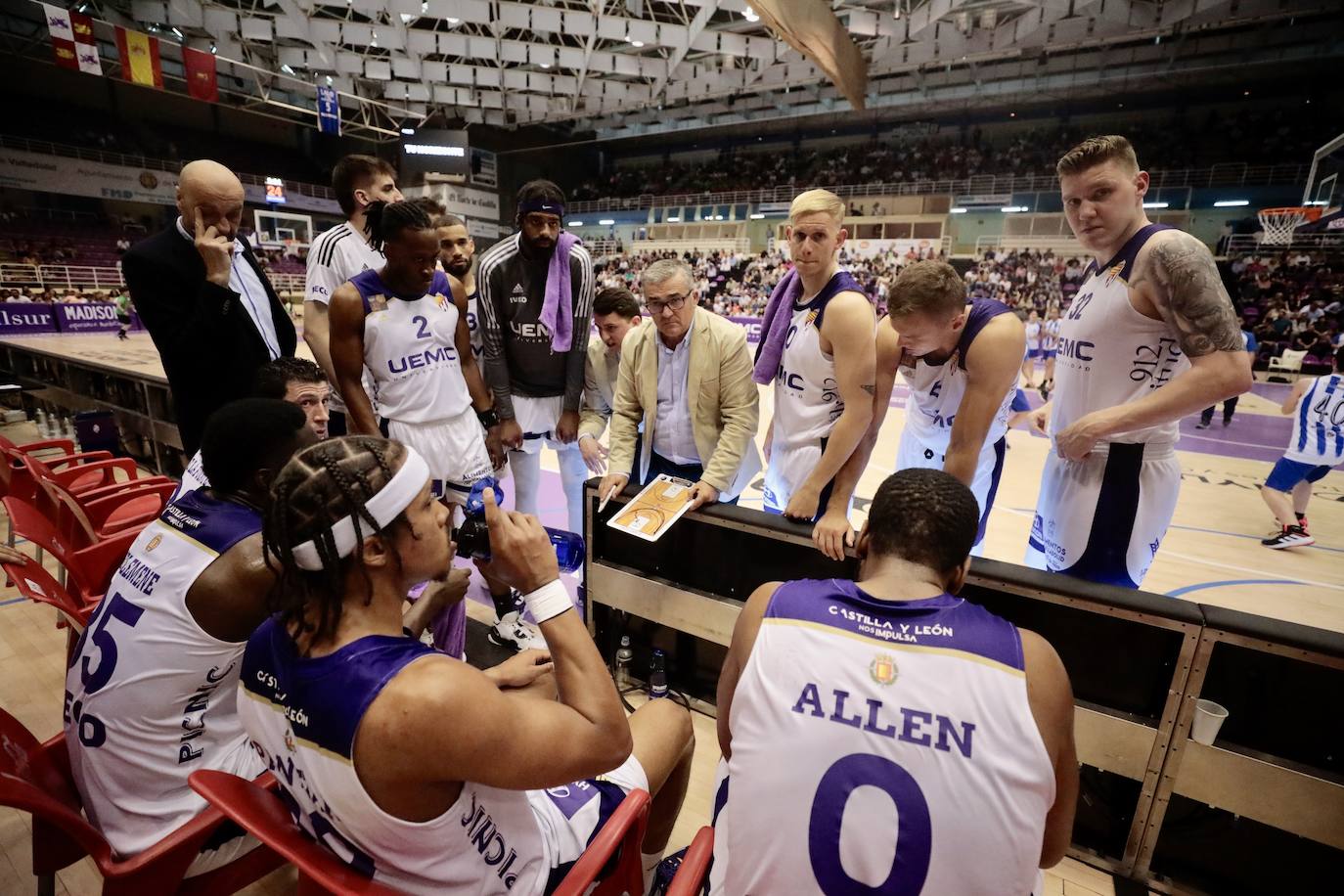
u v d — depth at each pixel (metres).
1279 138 18.83
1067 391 2.01
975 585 1.82
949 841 0.89
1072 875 1.79
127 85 21.06
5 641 2.75
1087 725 1.73
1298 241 16.06
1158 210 19.00
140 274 2.30
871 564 1.14
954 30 13.88
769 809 0.95
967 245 21.39
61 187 18.77
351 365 2.42
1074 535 2.01
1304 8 11.93
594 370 3.19
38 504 2.66
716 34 13.74
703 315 2.45
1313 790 1.50
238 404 1.38
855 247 21.00
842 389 2.07
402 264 2.32
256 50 15.60
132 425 5.43
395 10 12.52
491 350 3.06
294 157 25.62
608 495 2.38
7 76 18.95
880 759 0.91
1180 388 1.63
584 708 1.00
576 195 29.62
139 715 1.27
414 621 1.53
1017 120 23.11
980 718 0.91
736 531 2.21
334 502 0.85
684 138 28.09
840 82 7.93
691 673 2.55
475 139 23.28
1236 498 5.34
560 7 14.34
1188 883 1.74
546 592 1.05
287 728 0.91
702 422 2.54
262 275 2.69
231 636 1.30
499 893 1.01
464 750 0.84
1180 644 1.58
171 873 1.20
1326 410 3.96
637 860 1.23
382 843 0.88
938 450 2.47
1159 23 11.88
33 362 7.06
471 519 1.14
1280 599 3.54
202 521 1.33
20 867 1.74
